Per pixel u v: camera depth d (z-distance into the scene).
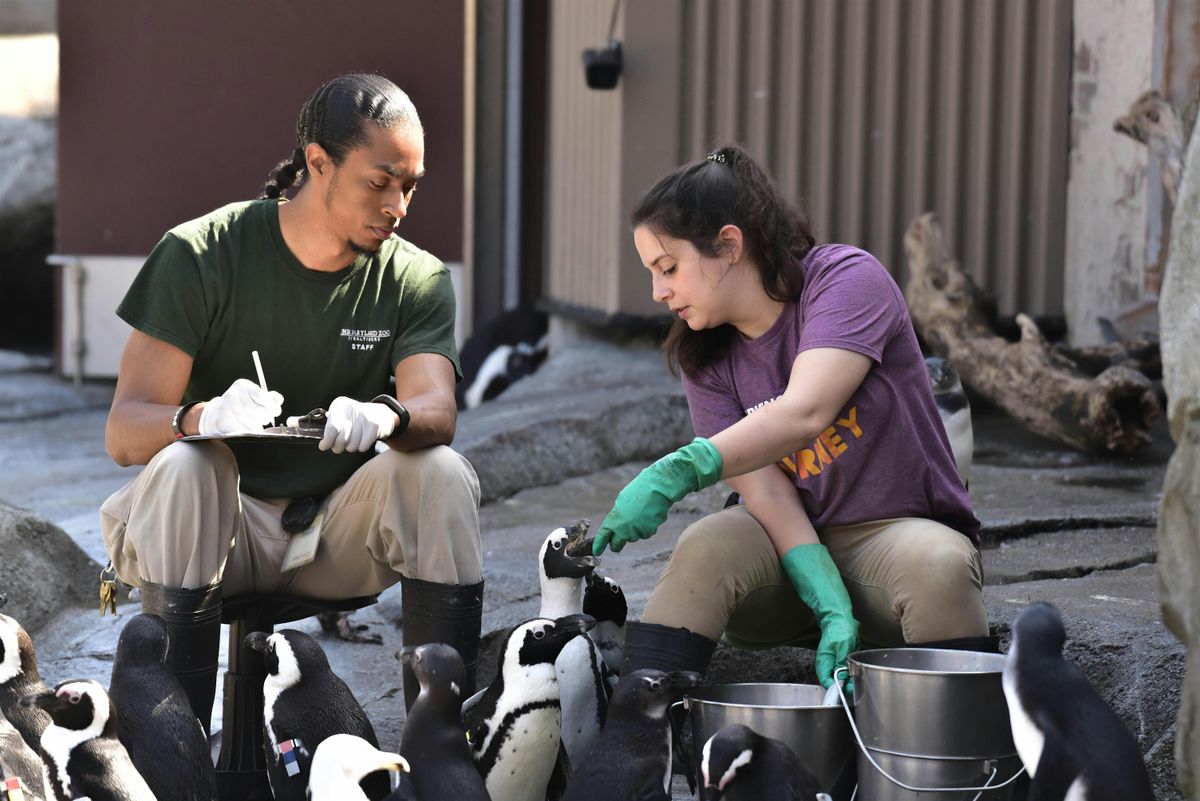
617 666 6.94
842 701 5.53
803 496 6.27
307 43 18.95
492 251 19.66
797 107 15.29
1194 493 4.91
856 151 15.29
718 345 6.40
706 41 15.29
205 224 6.50
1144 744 6.25
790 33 15.23
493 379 17.19
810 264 6.18
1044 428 12.66
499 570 8.92
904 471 6.12
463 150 18.92
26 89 27.62
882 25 15.15
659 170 15.43
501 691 5.74
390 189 6.24
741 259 6.10
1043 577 8.36
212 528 6.02
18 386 19.89
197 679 6.03
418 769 5.16
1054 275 15.09
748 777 4.99
